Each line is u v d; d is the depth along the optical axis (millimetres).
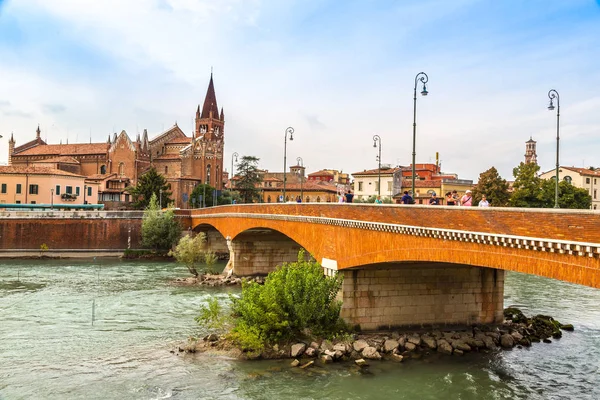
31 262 90750
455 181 109438
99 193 142625
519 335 41094
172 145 167625
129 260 94500
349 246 39562
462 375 34031
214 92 177375
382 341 38281
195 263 89250
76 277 73125
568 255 22141
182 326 45469
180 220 104625
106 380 33000
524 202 78188
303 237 48688
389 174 107312
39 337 42000
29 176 118625
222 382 32750
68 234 98625
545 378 33750
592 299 56156
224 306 53094
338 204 41125
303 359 36531
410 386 32312
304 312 38188
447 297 41719
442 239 29672
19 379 33156
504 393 31391
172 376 33656
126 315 49531
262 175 139250
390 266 38938
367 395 31031
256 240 74125
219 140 173750
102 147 162750
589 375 34281
